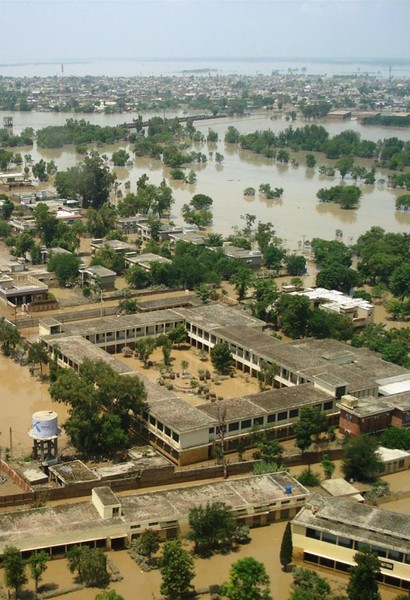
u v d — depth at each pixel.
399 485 126.19
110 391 133.25
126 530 104.81
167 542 101.62
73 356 157.62
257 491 115.38
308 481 121.88
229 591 91.81
